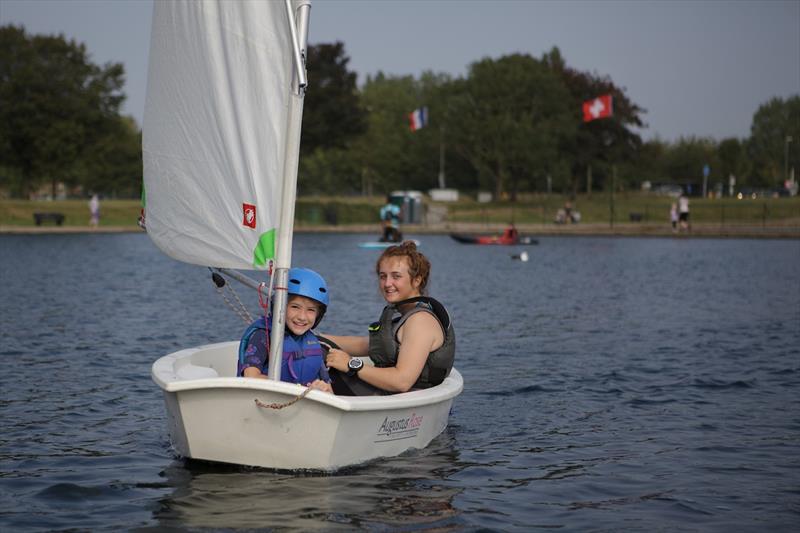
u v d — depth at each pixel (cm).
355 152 12900
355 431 779
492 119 10912
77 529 654
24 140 8456
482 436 951
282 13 715
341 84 10412
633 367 1399
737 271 3703
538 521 686
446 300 2502
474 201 11444
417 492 744
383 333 863
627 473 819
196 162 766
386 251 872
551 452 889
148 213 804
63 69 8612
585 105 8875
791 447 915
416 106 13738
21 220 7425
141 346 1552
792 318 2086
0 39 8556
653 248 5512
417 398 820
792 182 13462
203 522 666
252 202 739
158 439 914
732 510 718
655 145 14788
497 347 1611
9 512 692
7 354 1433
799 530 673
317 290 800
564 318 2077
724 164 14688
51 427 965
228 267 764
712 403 1133
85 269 3434
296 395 732
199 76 754
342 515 683
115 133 9031
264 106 729
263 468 779
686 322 2006
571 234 7219
